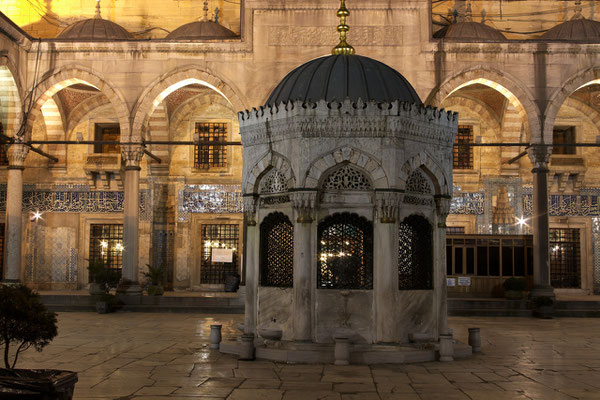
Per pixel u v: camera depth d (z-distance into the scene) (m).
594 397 9.14
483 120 29.03
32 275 28.56
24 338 8.44
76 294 25.00
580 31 25.12
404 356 11.37
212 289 28.47
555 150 29.86
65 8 28.91
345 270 11.82
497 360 12.23
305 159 11.74
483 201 28.72
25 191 28.83
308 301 11.63
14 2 28.89
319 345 11.57
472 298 24.94
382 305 11.57
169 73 23.72
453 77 23.31
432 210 12.62
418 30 23.45
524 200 28.77
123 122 23.69
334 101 11.76
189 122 29.09
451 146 12.84
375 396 9.02
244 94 23.58
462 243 25.53
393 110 11.70
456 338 15.44
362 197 11.89
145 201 28.58
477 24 25.91
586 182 28.84
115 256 28.80
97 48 23.81
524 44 23.36
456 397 9.03
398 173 11.74
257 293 12.60
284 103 11.99
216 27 26.53
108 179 28.69
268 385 9.67
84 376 10.49
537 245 23.28
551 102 23.38
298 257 11.70
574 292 28.39
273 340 12.10
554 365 11.78
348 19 23.56
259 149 12.66
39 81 23.84
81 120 29.08
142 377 10.37
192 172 28.86
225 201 28.70
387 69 13.23
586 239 28.67
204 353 12.85
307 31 23.67
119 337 15.57
